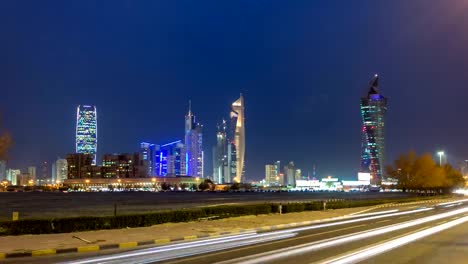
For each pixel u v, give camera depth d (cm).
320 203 6344
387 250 2344
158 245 2625
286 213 5522
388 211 6294
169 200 14912
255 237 3041
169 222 3981
